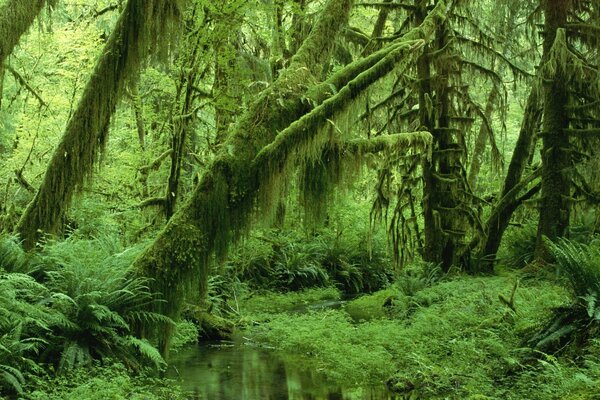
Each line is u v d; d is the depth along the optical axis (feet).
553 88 45.85
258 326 39.40
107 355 24.08
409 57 30.35
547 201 45.55
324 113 28.30
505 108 53.47
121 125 57.47
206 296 38.50
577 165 48.42
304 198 30.25
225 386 24.22
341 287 65.72
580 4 47.14
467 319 31.65
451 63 51.03
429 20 38.14
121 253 27.32
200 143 53.62
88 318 23.86
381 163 39.88
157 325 26.61
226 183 27.84
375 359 27.27
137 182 49.21
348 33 52.47
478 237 52.47
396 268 51.98
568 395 19.29
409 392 23.77
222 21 34.96
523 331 26.66
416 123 53.62
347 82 30.63
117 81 31.19
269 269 59.47
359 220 68.23
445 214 50.39
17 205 47.88
